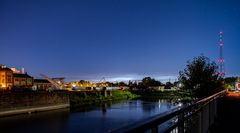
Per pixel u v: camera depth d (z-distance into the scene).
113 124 49.91
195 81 23.92
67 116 64.38
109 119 56.88
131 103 99.75
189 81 24.19
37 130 46.69
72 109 82.81
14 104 66.12
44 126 50.38
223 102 19.44
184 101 24.33
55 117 63.16
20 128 48.81
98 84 174.75
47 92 79.50
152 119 3.62
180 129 5.64
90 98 110.06
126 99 126.94
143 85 196.00
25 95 70.06
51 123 53.84
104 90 127.56
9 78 103.19
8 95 64.38
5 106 63.25
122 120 54.62
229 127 13.02
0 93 62.06
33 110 72.44
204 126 10.08
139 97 144.50
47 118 61.47
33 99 73.12
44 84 125.69
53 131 45.47
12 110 65.25
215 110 15.77
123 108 79.75
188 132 6.75
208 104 11.92
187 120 6.81
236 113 17.55
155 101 108.38
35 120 58.31
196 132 7.88
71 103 94.56
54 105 81.88
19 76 109.94
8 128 48.69
